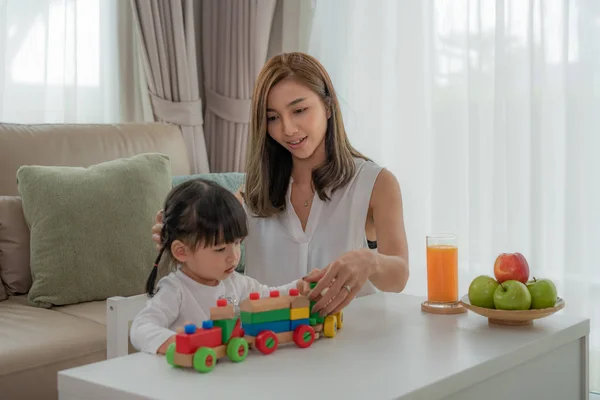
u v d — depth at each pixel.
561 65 2.58
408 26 2.93
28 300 2.17
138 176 2.34
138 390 0.94
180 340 1.02
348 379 0.98
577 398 1.34
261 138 1.65
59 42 2.76
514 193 2.66
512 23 2.67
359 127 3.07
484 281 1.33
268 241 1.73
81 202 2.21
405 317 1.36
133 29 2.98
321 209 1.70
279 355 1.10
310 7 3.16
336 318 1.27
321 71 1.62
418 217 2.94
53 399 1.78
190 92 3.08
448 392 1.00
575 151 2.52
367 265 1.27
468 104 2.77
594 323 2.52
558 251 2.60
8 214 2.26
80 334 1.88
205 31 3.26
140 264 2.25
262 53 3.17
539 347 1.20
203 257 1.27
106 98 2.93
